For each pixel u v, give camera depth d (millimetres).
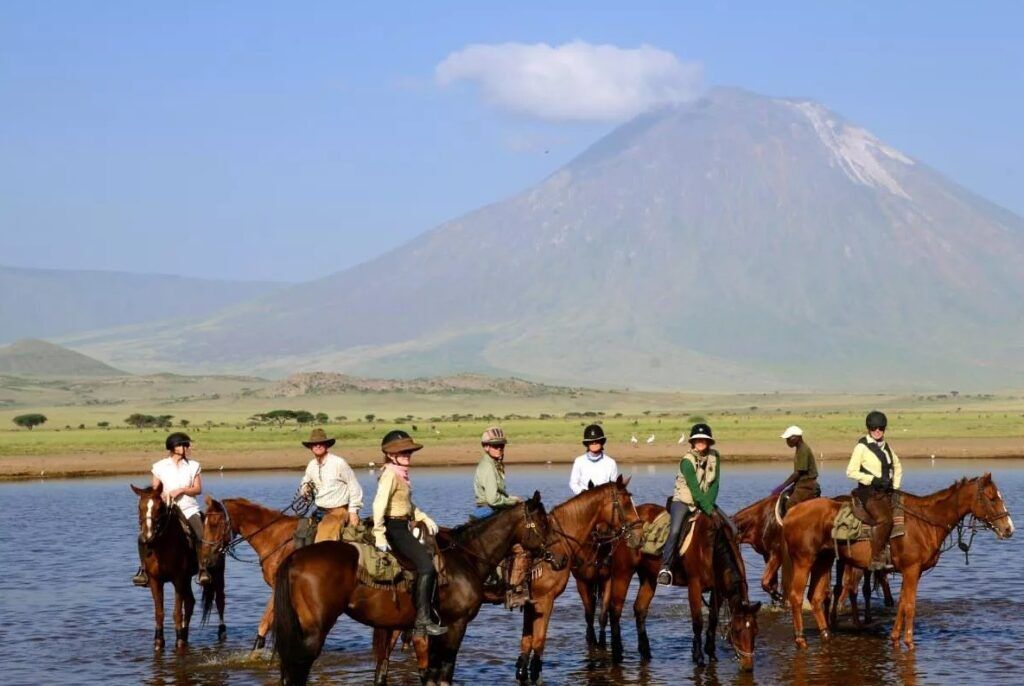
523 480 60531
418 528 16672
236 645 21641
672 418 169000
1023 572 29484
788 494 23328
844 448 82000
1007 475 61219
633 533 18766
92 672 19516
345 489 19562
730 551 19609
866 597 23922
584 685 18609
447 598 16734
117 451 83250
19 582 28891
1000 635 21969
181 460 21391
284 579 15664
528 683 18750
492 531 17438
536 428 118812
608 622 23859
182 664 20078
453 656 16906
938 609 24656
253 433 109625
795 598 21219
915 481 56750
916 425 115250
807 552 21125
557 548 18516
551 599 18672
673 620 24281
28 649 21281
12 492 58125
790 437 23516
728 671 19469
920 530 20922
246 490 56000
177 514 21297
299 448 85312
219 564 21422
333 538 18328
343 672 19641
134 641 21984
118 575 30031
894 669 19359
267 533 20656
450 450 83062
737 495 48594
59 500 52844
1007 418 137625
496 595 17953
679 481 19766
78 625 23531
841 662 19922
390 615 16234
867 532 20688
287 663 15594
